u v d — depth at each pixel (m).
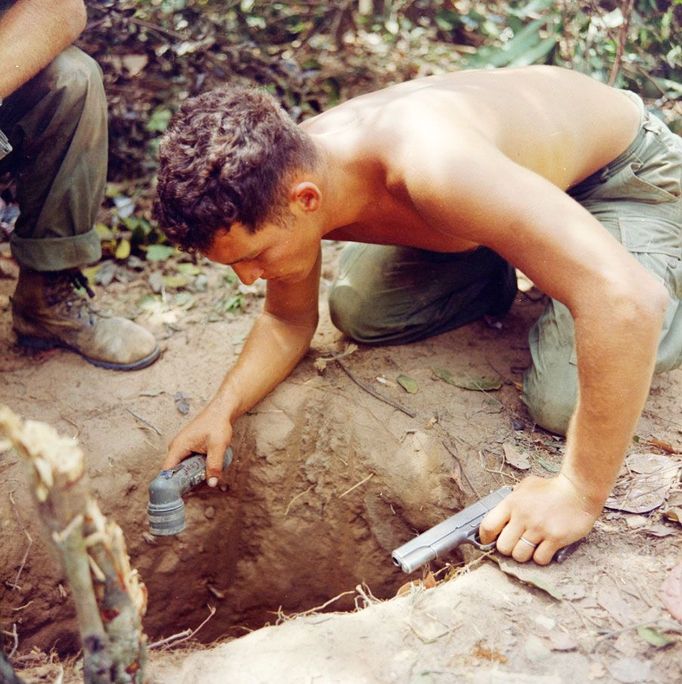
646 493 1.92
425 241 2.02
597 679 1.50
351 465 2.21
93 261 2.33
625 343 1.52
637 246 2.14
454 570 1.89
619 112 2.12
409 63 3.69
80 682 1.66
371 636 1.59
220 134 1.59
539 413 2.13
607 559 1.75
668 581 1.69
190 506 2.23
